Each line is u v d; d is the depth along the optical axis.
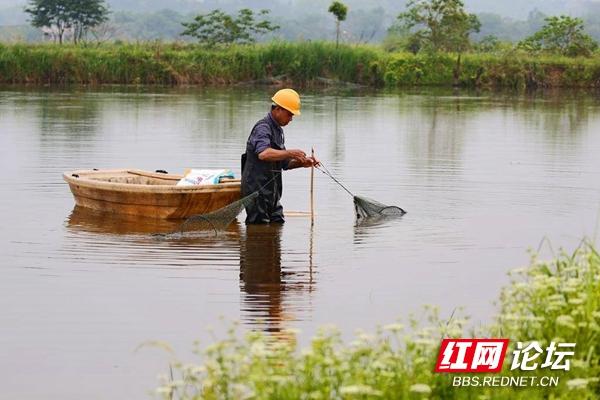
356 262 9.77
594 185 14.59
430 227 11.46
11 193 13.30
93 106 27.61
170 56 39.91
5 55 37.91
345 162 16.84
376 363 5.06
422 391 4.84
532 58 43.47
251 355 5.37
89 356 7.03
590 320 5.72
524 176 15.45
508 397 5.26
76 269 9.34
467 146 19.62
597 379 5.30
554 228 11.50
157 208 11.62
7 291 8.59
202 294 8.54
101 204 12.05
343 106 29.73
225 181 12.12
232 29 43.97
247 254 10.02
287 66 40.56
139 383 6.56
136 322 7.75
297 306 8.20
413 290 8.75
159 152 17.70
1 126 21.81
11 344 7.25
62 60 38.44
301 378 5.17
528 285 6.16
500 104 31.69
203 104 28.78
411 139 20.75
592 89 42.16
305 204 12.79
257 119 24.16
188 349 7.14
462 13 46.03
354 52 41.28
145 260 9.70
